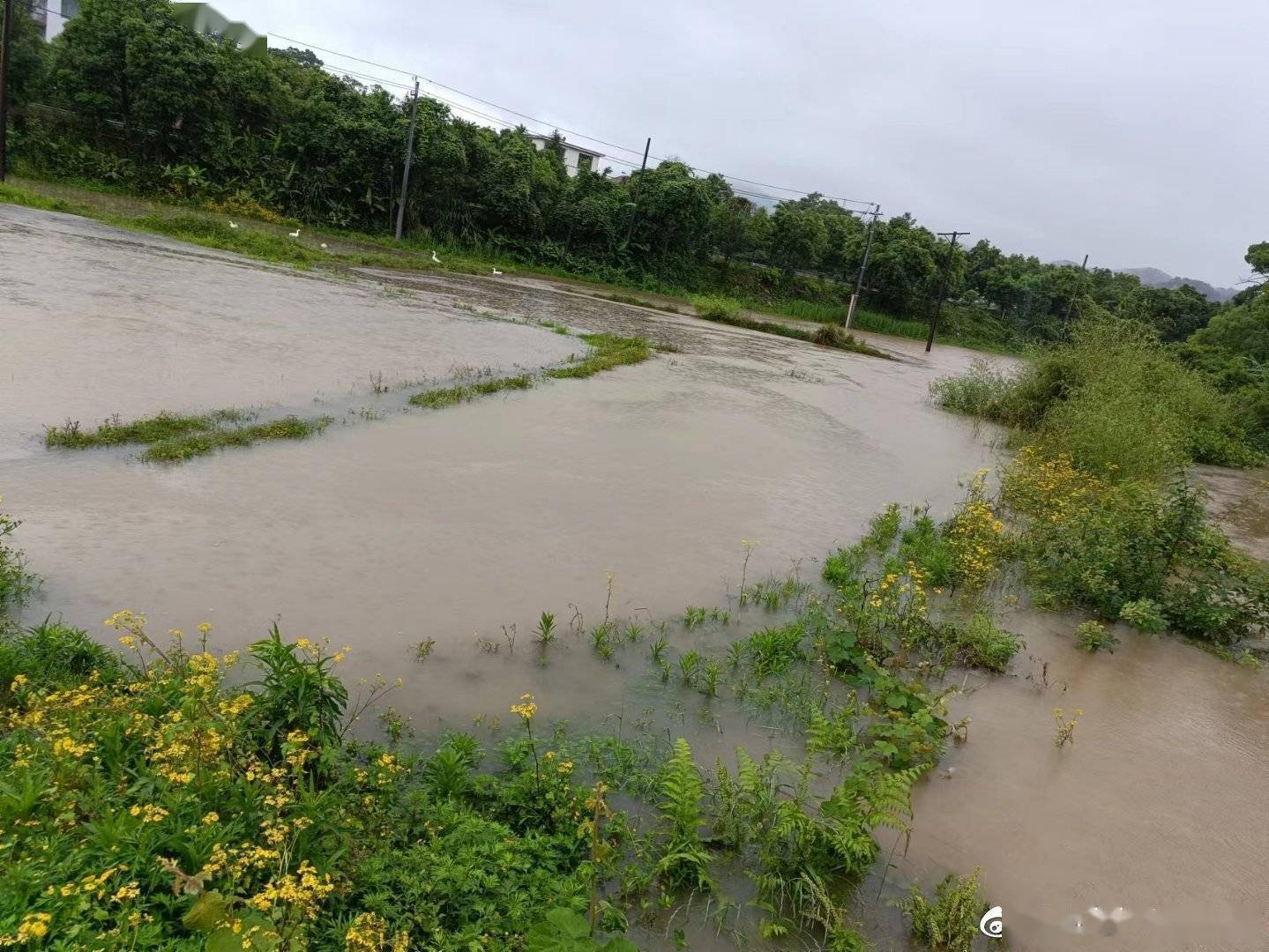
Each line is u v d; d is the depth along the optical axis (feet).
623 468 35.12
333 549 23.11
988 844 15.05
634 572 24.91
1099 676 22.39
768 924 12.51
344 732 15.56
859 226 199.00
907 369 104.58
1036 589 27.99
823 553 29.07
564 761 15.47
